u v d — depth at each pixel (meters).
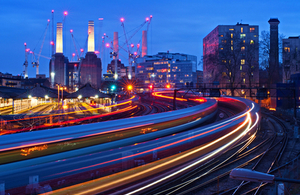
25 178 11.91
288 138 32.53
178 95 89.06
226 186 16.19
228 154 23.66
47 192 11.14
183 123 27.47
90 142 16.27
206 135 21.84
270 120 48.47
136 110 64.75
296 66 87.38
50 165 12.32
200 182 16.52
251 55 85.62
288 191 12.23
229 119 27.64
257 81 99.00
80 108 65.50
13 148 12.83
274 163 21.53
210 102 43.59
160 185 14.47
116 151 14.44
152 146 16.52
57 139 14.66
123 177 12.78
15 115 42.28
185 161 17.31
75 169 12.70
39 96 59.03
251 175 5.01
